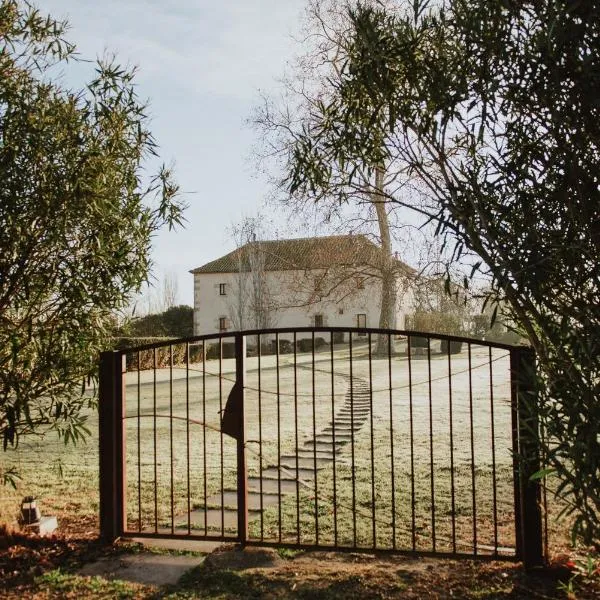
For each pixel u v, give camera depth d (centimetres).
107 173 495
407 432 1100
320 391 1834
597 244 265
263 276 4347
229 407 490
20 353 480
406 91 329
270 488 719
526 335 328
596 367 262
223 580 419
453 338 440
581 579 387
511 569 418
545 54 258
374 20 330
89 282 495
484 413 1323
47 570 446
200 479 777
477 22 282
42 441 1093
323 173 385
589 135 263
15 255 455
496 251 287
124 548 490
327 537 529
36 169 455
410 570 426
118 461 514
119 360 520
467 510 616
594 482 265
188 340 506
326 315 4606
